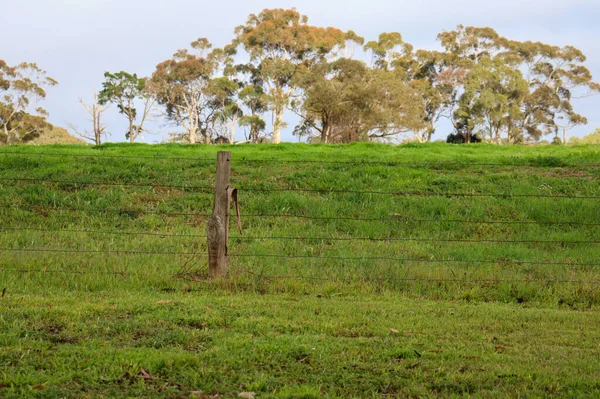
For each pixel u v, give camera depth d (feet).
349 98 178.91
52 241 32.86
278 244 33.19
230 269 26.22
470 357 16.42
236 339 17.29
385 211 39.86
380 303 22.81
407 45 220.84
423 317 20.84
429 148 73.72
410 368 15.42
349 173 49.14
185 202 41.68
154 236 34.19
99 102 200.54
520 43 223.30
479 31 221.66
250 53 204.54
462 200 42.45
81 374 14.07
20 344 16.06
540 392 13.84
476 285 25.55
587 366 15.88
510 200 42.09
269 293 24.16
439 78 209.46
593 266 29.19
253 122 200.23
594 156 58.44
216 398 13.20
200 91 206.08
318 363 15.47
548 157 55.01
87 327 18.03
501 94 197.88
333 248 32.96
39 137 199.93
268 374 14.62
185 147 70.18
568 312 22.24
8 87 191.31
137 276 25.07
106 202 40.88
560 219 38.83
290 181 47.19
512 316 21.35
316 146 74.74
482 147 76.28
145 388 13.53
